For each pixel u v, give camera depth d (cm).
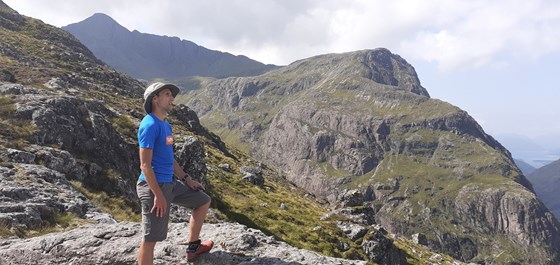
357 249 4381
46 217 1498
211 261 720
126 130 3703
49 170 2011
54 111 2656
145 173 613
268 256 748
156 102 646
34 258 819
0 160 1956
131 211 2306
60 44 13125
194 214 718
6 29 11906
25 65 7119
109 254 775
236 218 3909
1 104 2559
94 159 2633
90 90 7331
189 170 3812
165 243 780
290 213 4916
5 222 1303
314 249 3888
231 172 6750
